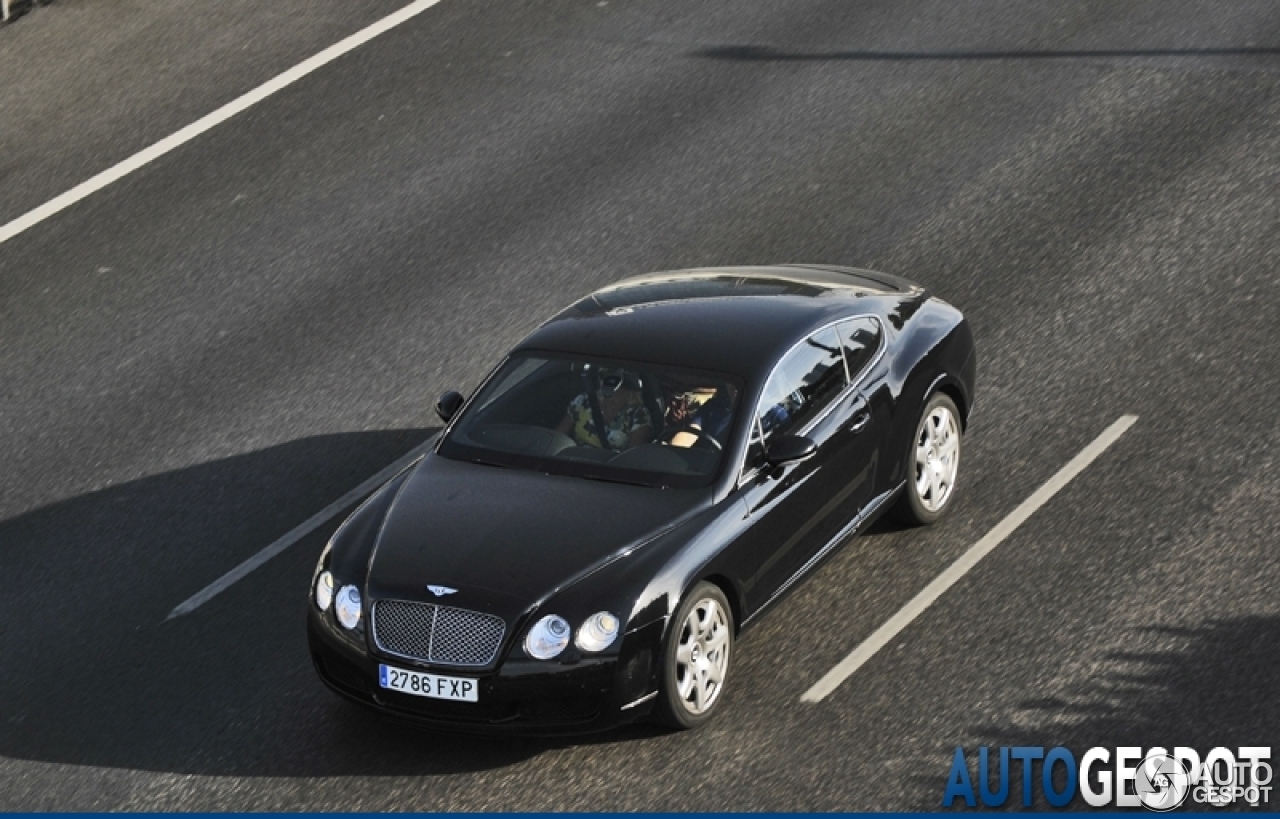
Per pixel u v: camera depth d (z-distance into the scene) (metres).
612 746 23.89
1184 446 31.52
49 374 37.69
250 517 31.38
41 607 28.75
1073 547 28.45
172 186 46.12
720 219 42.34
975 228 41.06
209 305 40.22
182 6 57.03
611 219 42.75
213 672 26.38
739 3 55.78
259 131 48.75
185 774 23.77
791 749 23.61
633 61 51.66
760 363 26.41
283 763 23.88
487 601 23.02
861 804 22.38
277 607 28.20
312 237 43.00
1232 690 24.25
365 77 51.53
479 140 47.41
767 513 25.25
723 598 24.53
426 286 40.28
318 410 35.31
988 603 26.95
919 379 28.89
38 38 55.03
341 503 31.66
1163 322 36.38
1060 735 23.58
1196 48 49.69
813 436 26.45
